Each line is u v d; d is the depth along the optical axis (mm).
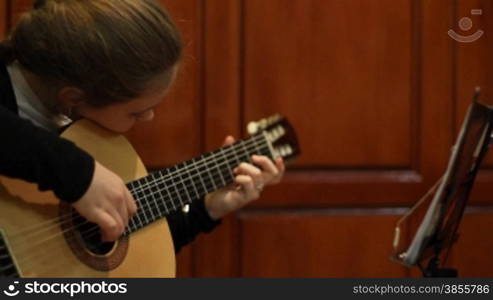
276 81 3289
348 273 3375
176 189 2275
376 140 3385
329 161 3354
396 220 3406
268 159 2467
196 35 3213
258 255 3316
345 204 3389
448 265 3459
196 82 3219
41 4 2004
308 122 3324
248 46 3266
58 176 1752
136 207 2004
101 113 2053
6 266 1872
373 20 3357
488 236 3459
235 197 2486
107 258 2066
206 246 3281
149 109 2064
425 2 3387
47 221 1976
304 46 3309
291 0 3293
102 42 1864
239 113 3268
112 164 2143
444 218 2391
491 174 3475
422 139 3414
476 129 2273
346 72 3348
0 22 3027
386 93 3383
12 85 2023
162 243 2205
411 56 3396
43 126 2082
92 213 1812
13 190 1956
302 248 3346
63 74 1914
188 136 3225
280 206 3344
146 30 1901
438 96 3416
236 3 3244
